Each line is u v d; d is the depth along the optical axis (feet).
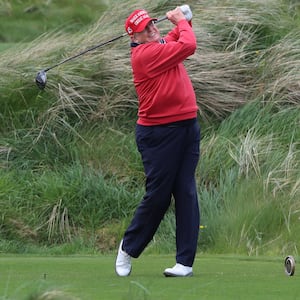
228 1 153.58
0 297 64.80
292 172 118.62
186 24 79.61
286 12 158.40
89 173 127.03
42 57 144.05
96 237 117.29
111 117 136.67
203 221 113.80
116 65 140.26
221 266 88.43
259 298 66.13
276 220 110.93
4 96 138.31
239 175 120.47
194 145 80.18
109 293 68.18
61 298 62.85
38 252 112.06
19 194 122.11
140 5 153.28
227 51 144.77
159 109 78.59
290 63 140.36
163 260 96.12
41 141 132.26
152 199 79.71
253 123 132.05
